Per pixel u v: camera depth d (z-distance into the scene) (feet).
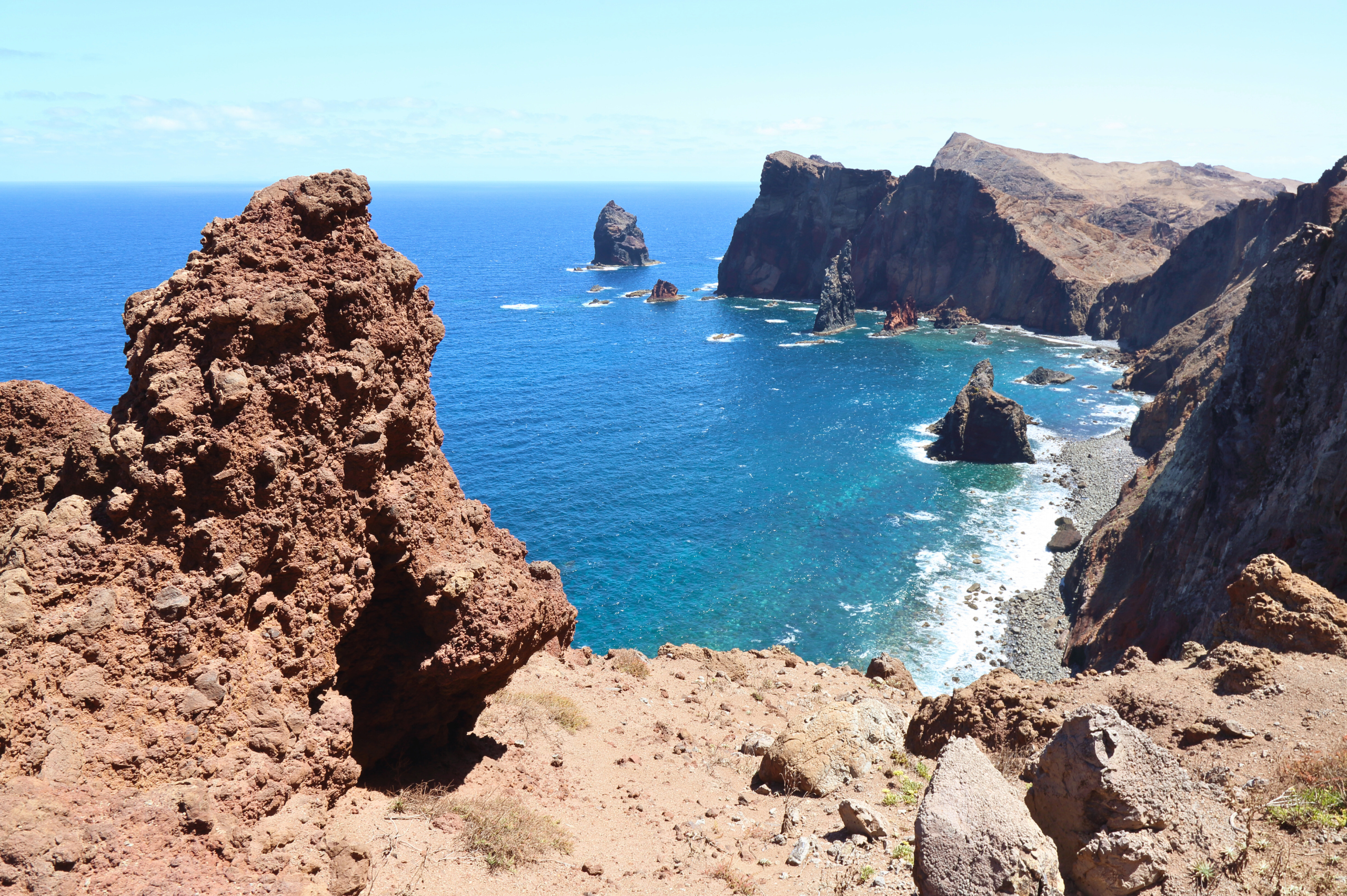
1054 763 34.65
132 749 27.84
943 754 33.63
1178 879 31.07
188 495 32.12
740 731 65.62
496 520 251.19
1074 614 180.14
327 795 34.12
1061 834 33.83
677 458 309.42
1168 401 291.79
